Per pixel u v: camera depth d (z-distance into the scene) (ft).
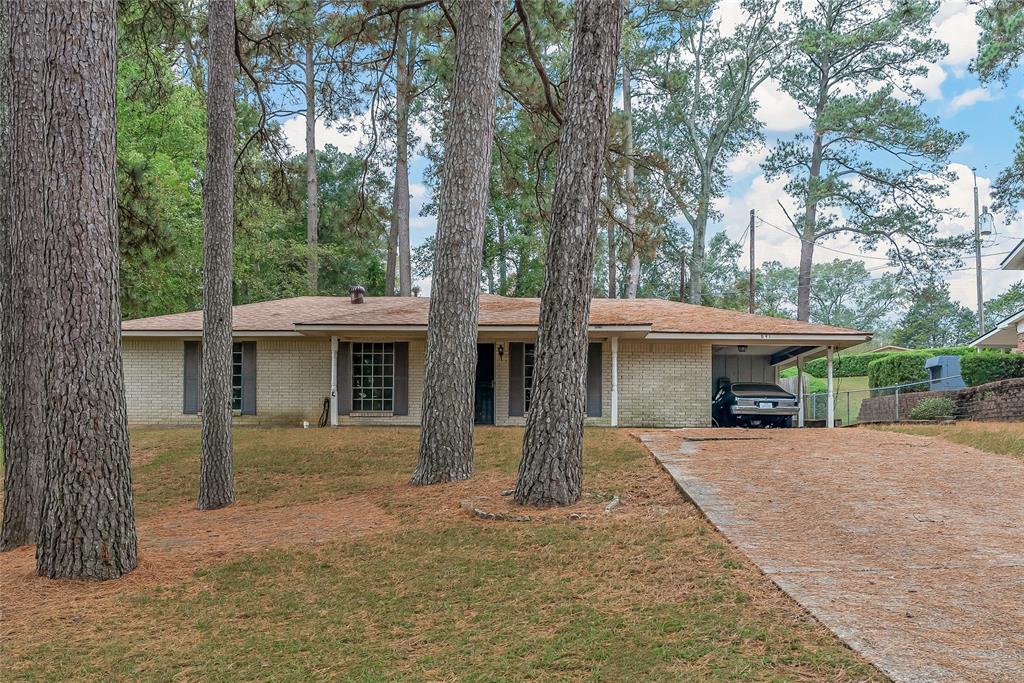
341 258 120.98
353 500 34.88
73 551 23.48
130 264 62.13
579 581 20.45
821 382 123.85
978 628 15.01
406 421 63.82
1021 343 77.10
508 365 64.08
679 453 38.27
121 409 24.30
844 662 13.60
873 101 119.34
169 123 95.04
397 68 73.36
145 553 26.96
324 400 64.18
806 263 131.95
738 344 63.31
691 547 22.15
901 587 17.78
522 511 27.89
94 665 17.31
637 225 54.95
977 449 38.60
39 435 30.01
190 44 53.06
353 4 48.06
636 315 66.44
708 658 14.55
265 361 64.69
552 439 28.60
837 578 18.60
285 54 50.39
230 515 34.55
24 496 29.73
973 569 19.10
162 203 85.81
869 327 234.58
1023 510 25.58
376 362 64.54
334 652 17.22
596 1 28.32
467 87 36.68
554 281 28.63
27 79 29.91
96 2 23.21
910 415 63.52
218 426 37.37
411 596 20.58
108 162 23.62
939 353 92.17
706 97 142.31
